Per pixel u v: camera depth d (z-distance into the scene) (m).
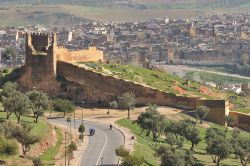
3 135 183.12
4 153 173.38
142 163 195.75
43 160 198.12
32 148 199.88
